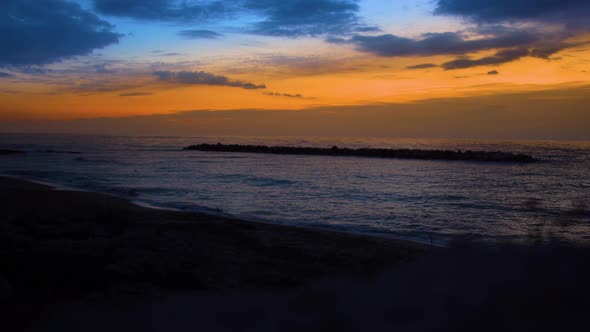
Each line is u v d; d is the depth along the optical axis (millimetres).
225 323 3941
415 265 5223
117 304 4738
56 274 6043
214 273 6699
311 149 67875
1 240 7645
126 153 66812
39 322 4230
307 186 24938
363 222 14117
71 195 17188
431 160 52469
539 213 16250
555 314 3205
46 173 31031
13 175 29328
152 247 8008
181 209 15953
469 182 28344
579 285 3508
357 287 4637
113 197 17344
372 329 3449
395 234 12094
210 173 33094
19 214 11414
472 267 4238
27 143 104312
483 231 12617
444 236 11859
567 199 20578
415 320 3500
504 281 3758
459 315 3453
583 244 4836
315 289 4766
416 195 21297
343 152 64312
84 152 67812
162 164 43219
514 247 4668
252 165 43250
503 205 18188
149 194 20328
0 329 4004
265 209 16672
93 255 7117
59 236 8742
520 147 102375
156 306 4543
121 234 9211
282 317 3977
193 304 4551
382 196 20875
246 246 8805
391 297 3945
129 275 6273
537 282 3631
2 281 5168
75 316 4363
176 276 6391
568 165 44531
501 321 3246
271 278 6570
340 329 3623
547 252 4371
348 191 22719
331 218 14859
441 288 3893
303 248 8859
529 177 32188
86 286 5738
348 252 8688
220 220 11805
